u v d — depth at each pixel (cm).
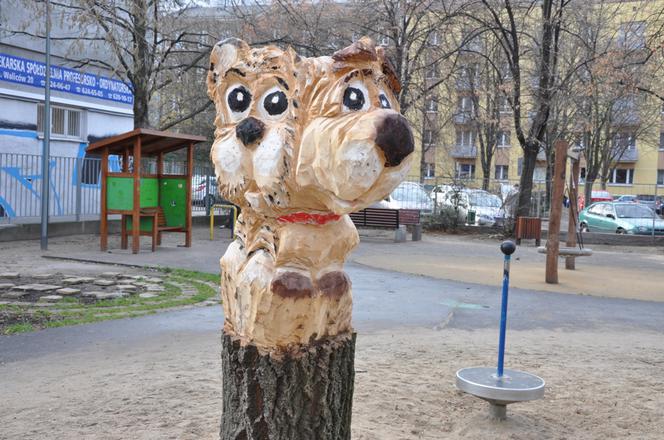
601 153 3888
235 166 250
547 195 2670
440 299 972
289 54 242
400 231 1962
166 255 1352
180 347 645
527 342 710
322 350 262
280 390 257
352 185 221
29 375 542
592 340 734
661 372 597
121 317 778
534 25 2720
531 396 429
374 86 236
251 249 260
